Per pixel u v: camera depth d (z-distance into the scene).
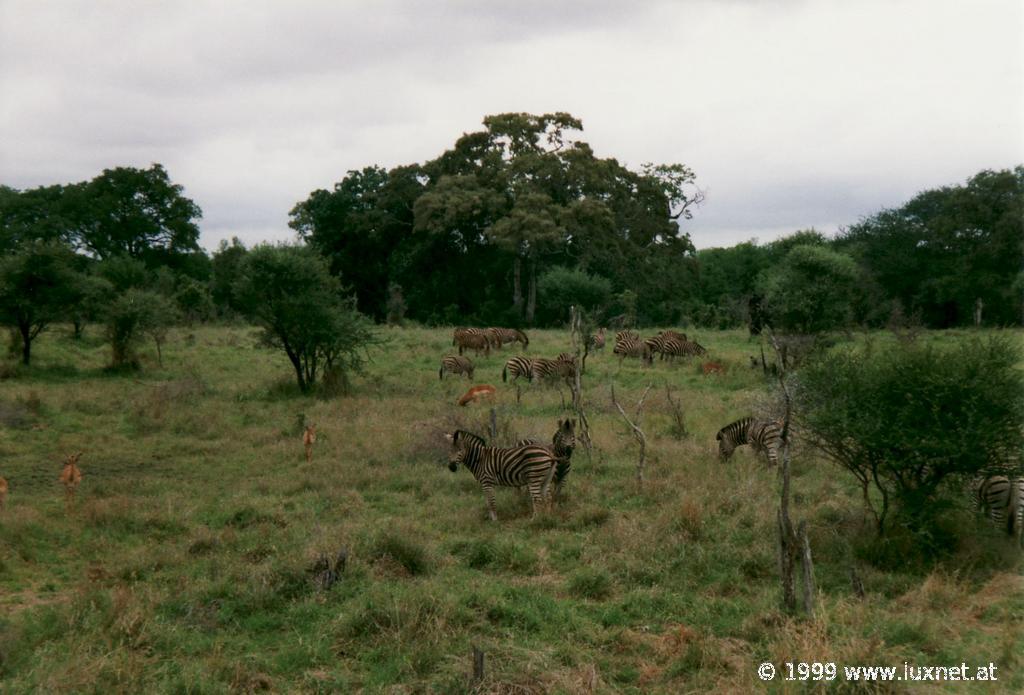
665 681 6.49
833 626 7.11
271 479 13.63
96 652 6.84
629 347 28.03
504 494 12.41
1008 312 45.75
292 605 8.05
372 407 19.88
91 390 22.39
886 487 11.27
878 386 9.58
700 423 17.62
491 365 29.33
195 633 7.37
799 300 25.86
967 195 49.72
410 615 7.38
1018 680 6.17
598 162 58.91
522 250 54.53
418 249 60.00
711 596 8.29
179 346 34.56
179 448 16.16
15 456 15.26
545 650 6.92
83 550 9.92
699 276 65.81
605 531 10.16
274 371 27.58
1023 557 8.94
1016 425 8.98
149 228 68.62
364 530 10.15
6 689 6.00
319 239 63.03
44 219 65.94
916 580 8.45
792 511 10.88
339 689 6.35
